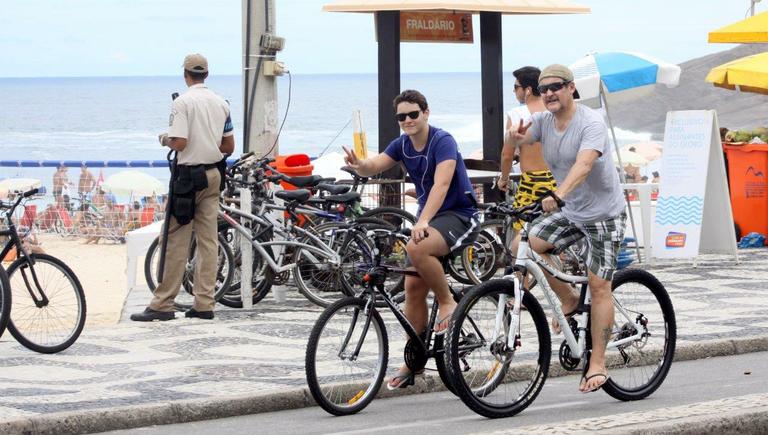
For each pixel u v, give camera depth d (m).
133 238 39.81
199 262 31.67
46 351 27.05
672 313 22.92
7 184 64.62
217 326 30.48
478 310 20.97
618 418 19.31
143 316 31.44
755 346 27.64
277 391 22.50
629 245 44.59
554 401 22.72
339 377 21.69
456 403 22.80
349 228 31.86
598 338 21.50
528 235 21.33
